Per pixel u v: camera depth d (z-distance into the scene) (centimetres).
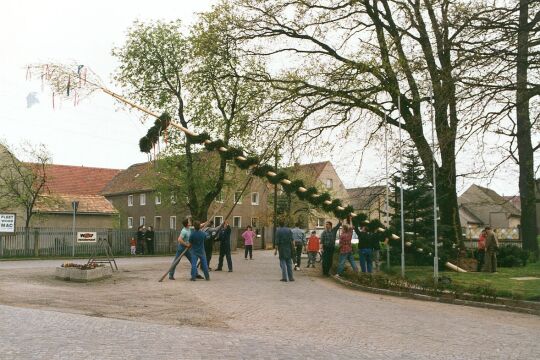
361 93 2539
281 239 1973
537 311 1310
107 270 1991
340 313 1226
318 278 2141
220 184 4272
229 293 1546
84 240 4025
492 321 1187
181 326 1012
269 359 741
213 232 2372
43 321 986
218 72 2947
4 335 852
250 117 2759
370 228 2317
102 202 5703
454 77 1755
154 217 6750
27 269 2348
